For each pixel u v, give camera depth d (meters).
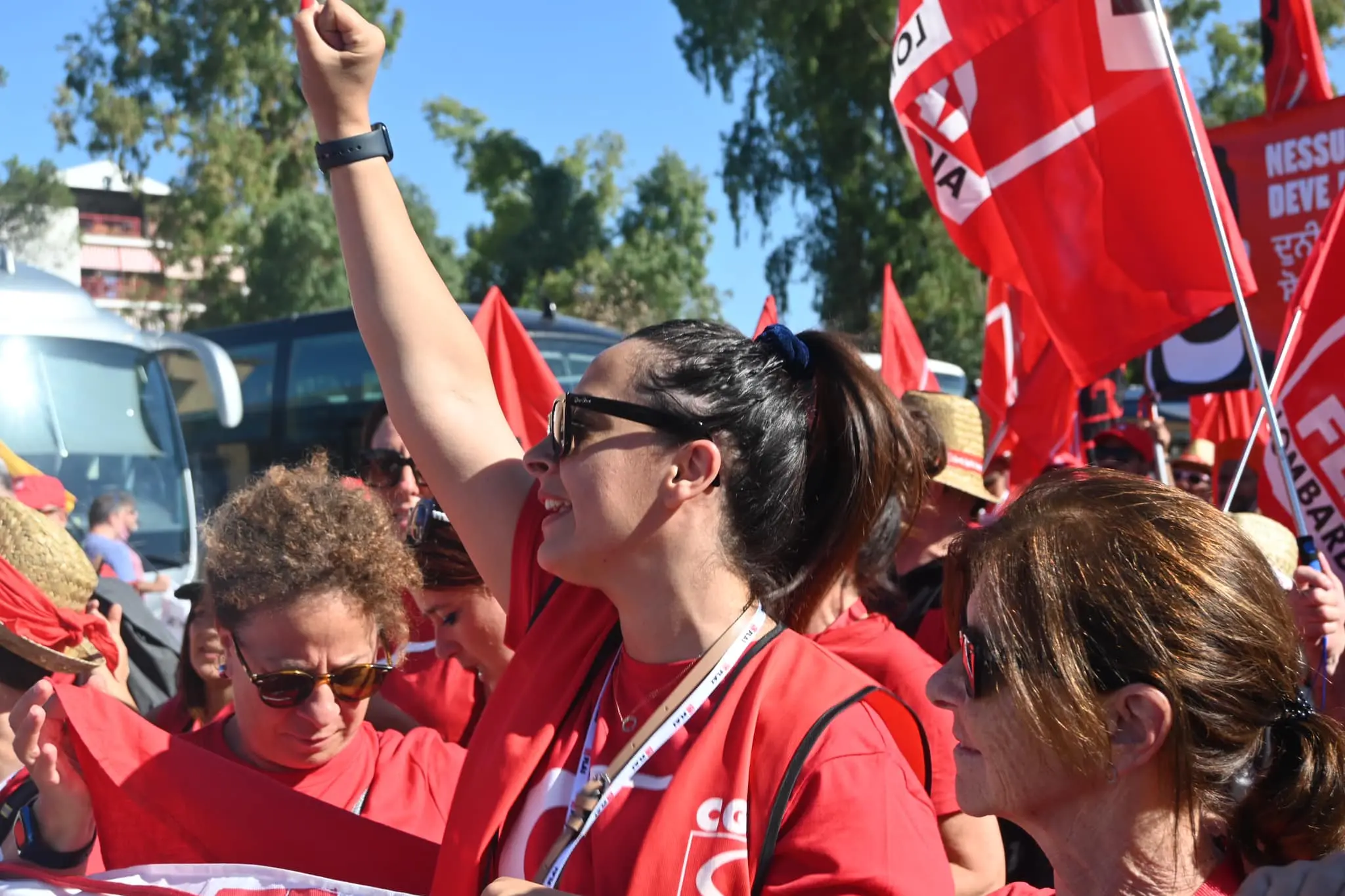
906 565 3.46
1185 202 3.31
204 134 26.70
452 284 29.92
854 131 22.33
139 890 1.68
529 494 1.85
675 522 1.58
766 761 1.46
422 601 2.57
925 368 5.43
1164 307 3.40
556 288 30.47
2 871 1.73
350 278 1.94
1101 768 1.26
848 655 2.38
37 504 5.29
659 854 1.43
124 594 3.68
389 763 2.22
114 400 8.49
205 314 27.30
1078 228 3.48
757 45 23.28
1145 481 1.36
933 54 3.64
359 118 1.95
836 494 1.72
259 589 1.98
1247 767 1.27
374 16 25.53
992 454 5.84
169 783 1.82
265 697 1.98
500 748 1.63
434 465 1.90
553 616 1.73
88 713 1.82
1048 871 2.82
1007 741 1.33
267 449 11.09
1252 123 4.23
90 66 26.44
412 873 1.83
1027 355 5.26
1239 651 1.24
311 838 1.83
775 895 1.40
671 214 32.53
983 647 1.33
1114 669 1.25
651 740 1.53
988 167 3.60
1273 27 4.20
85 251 51.16
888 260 22.30
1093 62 3.41
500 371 3.34
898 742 1.62
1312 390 3.43
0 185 31.77
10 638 1.97
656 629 1.59
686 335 1.64
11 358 8.10
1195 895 1.28
